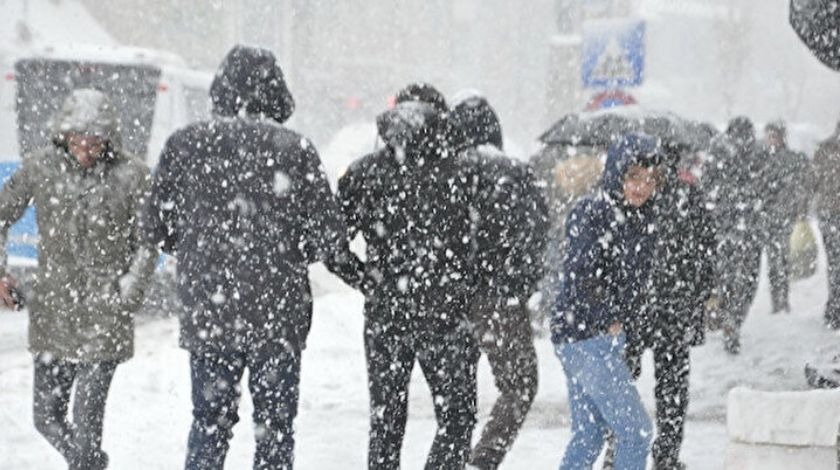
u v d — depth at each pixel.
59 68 41.88
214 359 15.25
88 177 16.28
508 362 17.36
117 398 24.81
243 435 22.31
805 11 20.45
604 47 41.03
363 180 16.22
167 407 24.31
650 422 16.02
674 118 33.97
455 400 16.64
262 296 15.12
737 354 31.66
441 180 16.16
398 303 16.28
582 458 16.52
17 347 31.02
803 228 45.78
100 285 16.27
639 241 15.99
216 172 15.06
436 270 16.23
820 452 14.97
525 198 16.86
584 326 15.84
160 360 28.77
